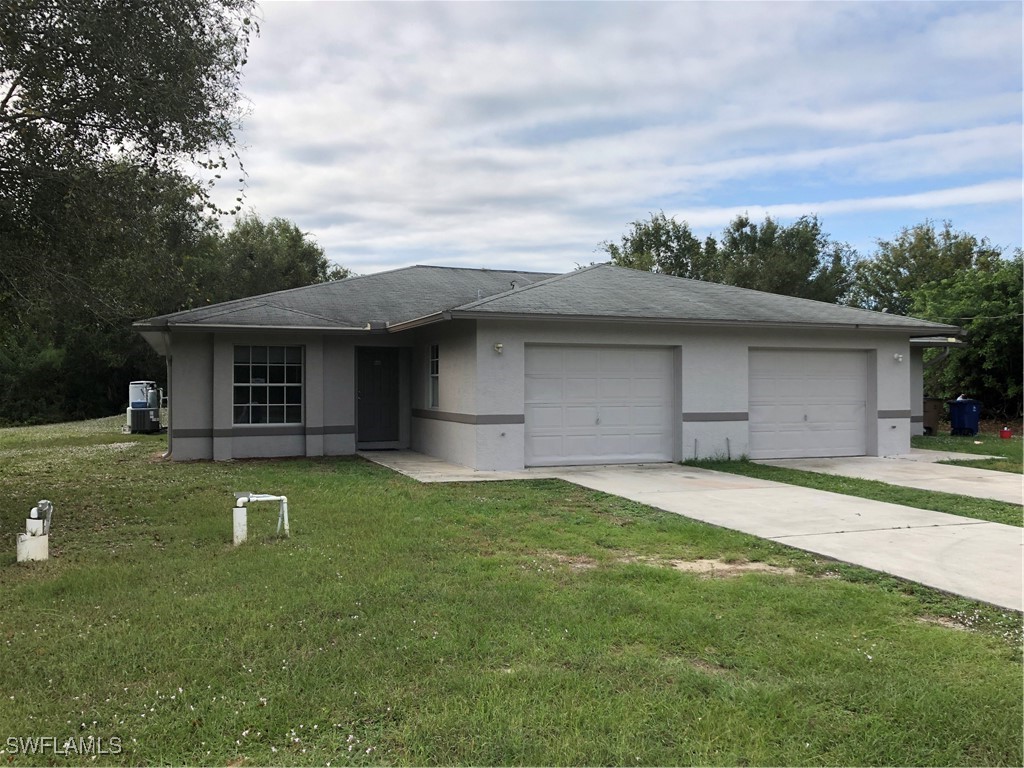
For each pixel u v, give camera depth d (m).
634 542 7.54
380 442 16.84
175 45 9.09
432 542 7.37
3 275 8.98
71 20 8.29
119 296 10.66
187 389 14.95
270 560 6.60
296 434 15.48
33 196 8.93
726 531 8.00
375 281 19.16
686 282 17.17
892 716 3.74
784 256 40.69
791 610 5.37
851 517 8.85
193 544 7.37
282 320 14.59
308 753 3.36
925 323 14.87
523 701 3.83
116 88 8.74
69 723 3.62
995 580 6.15
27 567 6.56
